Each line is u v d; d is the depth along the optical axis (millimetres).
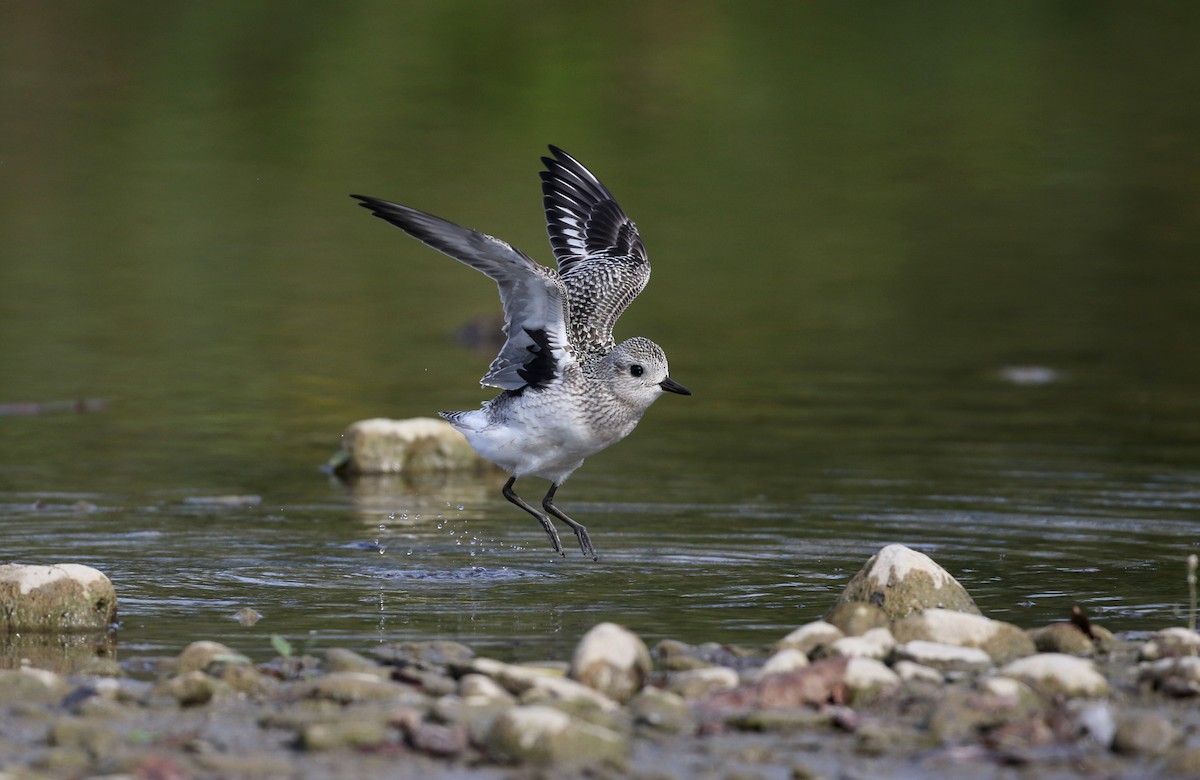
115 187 26391
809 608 10242
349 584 10898
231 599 10438
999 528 12562
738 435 16109
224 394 17688
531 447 11344
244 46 32312
